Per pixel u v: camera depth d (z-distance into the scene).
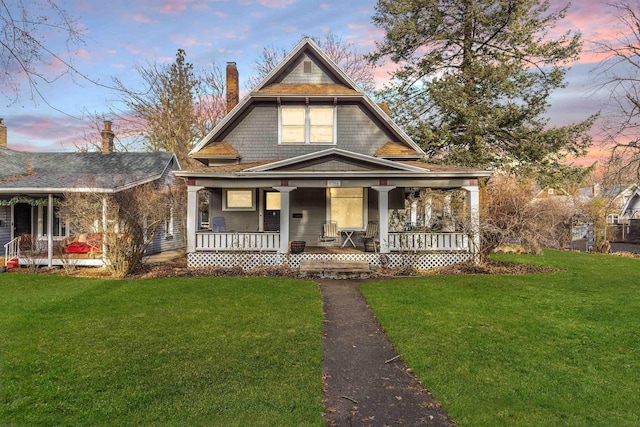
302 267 12.38
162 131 29.45
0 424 3.90
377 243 14.30
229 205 16.02
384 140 16.11
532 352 5.93
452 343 6.29
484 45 20.80
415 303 8.73
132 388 4.70
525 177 19.50
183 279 11.55
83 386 4.74
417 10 20.84
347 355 5.99
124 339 6.37
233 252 13.65
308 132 15.91
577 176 19.91
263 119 15.98
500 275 12.16
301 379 5.00
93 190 13.18
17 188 13.78
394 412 4.31
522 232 14.62
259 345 6.14
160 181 19.11
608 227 22.50
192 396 4.52
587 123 18.97
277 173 13.36
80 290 10.02
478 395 4.65
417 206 17.78
